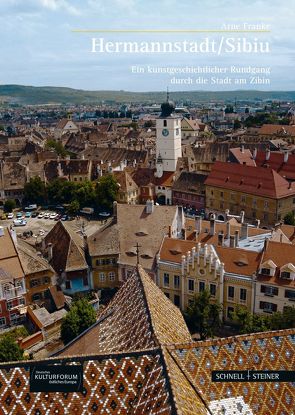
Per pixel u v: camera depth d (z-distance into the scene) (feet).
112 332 129.49
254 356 102.53
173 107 530.27
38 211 520.83
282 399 99.14
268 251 242.37
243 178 446.60
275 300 233.35
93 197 500.74
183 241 268.21
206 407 92.43
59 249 292.40
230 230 288.92
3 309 250.98
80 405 94.63
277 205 409.69
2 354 197.36
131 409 92.12
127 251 281.13
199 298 228.43
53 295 265.54
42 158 652.07
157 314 118.11
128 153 648.79
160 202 530.27
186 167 549.13
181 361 98.22
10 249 260.83
